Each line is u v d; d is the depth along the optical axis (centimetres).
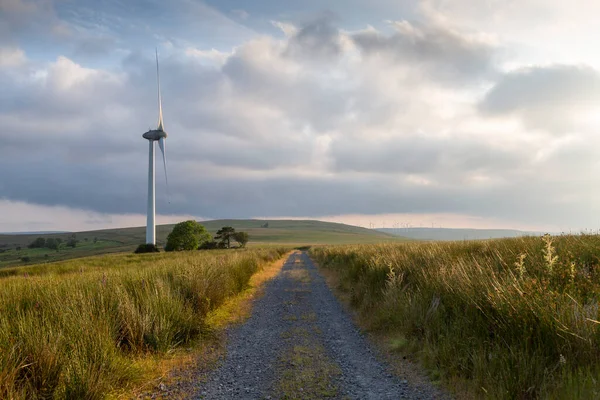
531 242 1003
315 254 4238
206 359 608
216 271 1208
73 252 12138
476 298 584
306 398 456
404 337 659
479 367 443
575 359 396
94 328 523
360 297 1018
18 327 485
